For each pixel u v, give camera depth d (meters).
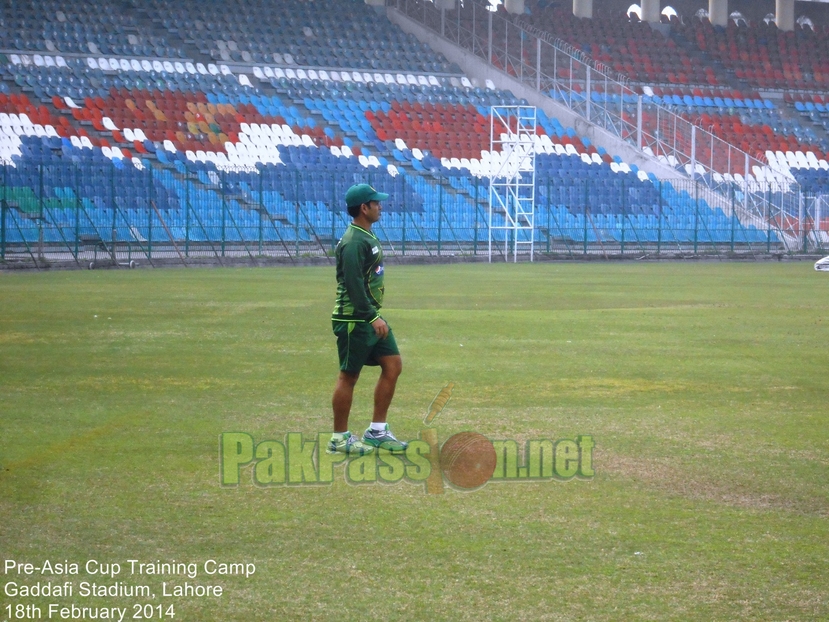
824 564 8.28
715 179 78.00
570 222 71.25
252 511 9.61
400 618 7.17
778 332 24.95
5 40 71.06
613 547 8.65
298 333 23.89
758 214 75.31
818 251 74.12
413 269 55.94
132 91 70.44
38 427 13.20
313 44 81.19
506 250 65.88
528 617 7.19
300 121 72.56
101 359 19.33
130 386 16.33
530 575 7.99
